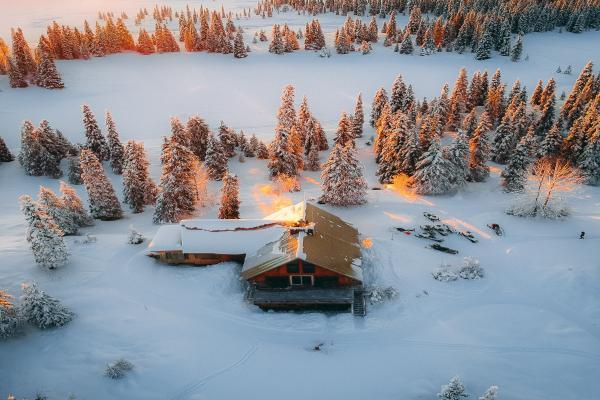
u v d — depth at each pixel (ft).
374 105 239.30
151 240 115.34
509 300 91.76
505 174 147.54
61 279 96.43
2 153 197.36
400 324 86.38
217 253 101.14
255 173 182.19
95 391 70.79
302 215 104.78
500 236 116.26
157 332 83.41
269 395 71.72
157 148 221.87
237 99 308.60
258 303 91.97
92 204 139.85
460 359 77.56
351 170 134.62
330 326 86.89
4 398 68.54
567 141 161.99
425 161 143.23
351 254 99.81
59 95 308.19
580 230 117.70
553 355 77.56
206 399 70.69
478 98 255.91
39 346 78.33
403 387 72.33
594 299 89.61
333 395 71.51
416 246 111.55
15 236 120.67
